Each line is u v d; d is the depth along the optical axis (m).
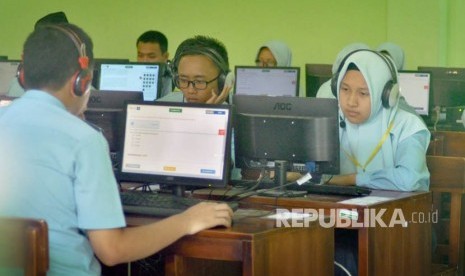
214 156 2.94
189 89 3.62
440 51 7.31
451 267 3.57
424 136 3.52
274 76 6.58
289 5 7.63
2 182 2.20
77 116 2.34
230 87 3.64
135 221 2.59
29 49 2.24
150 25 7.91
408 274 3.17
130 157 3.04
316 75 6.78
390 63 3.55
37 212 2.17
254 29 7.73
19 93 4.23
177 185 3.02
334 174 3.25
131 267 3.23
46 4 7.98
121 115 3.14
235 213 2.75
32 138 2.20
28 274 1.87
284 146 3.16
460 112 6.80
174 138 2.99
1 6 8.02
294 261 2.59
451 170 3.54
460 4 7.34
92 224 2.18
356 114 3.53
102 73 6.00
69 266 2.21
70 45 2.24
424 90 6.82
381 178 3.33
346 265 3.26
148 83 5.89
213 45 3.69
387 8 7.39
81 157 2.19
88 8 7.98
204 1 7.80
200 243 2.46
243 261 2.39
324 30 7.55
